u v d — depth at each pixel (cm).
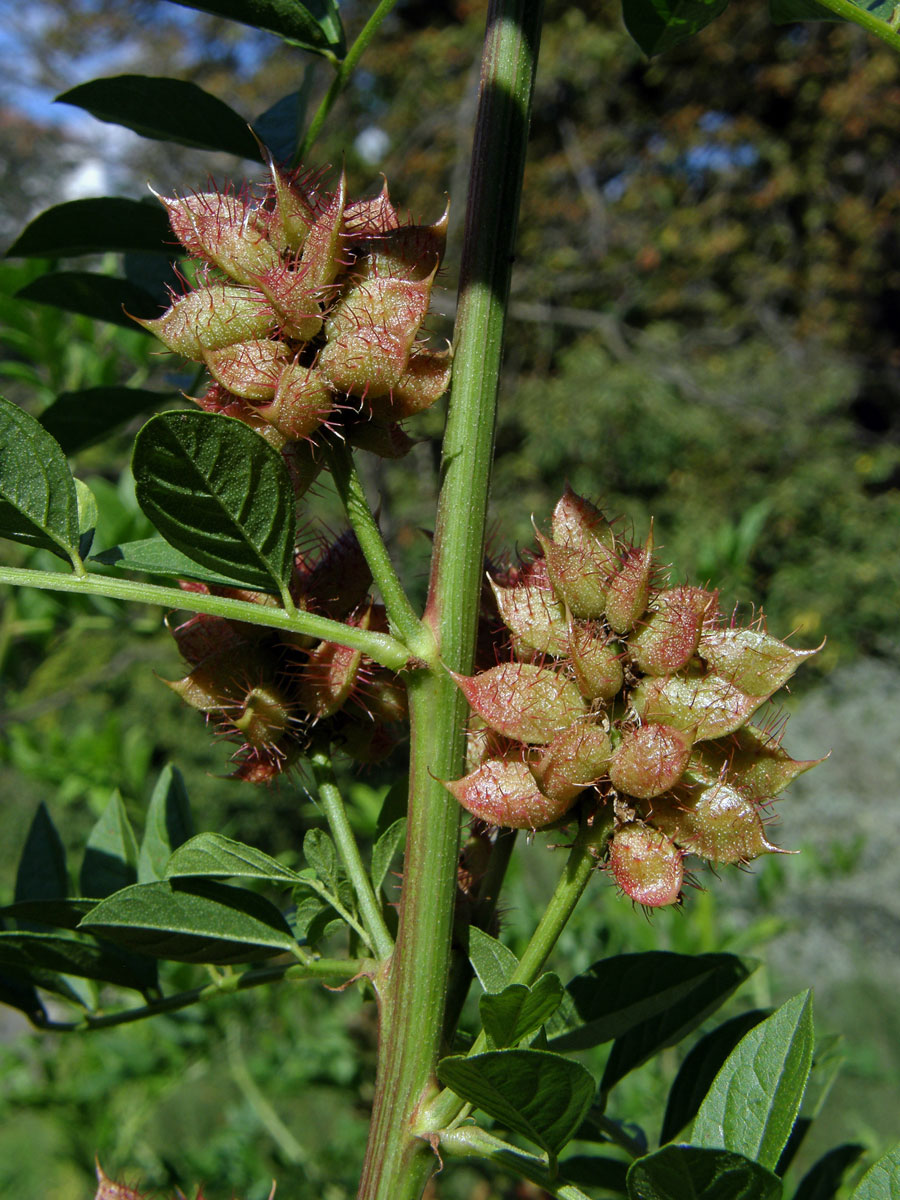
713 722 14
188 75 203
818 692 161
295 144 20
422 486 159
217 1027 48
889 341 203
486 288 15
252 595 16
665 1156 12
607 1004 17
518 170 16
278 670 17
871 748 151
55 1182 74
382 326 14
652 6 17
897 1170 14
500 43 16
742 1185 12
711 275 195
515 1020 13
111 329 37
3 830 131
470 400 15
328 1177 50
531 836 16
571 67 185
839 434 178
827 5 15
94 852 22
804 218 196
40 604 44
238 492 14
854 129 184
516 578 17
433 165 180
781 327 192
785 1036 14
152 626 44
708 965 17
